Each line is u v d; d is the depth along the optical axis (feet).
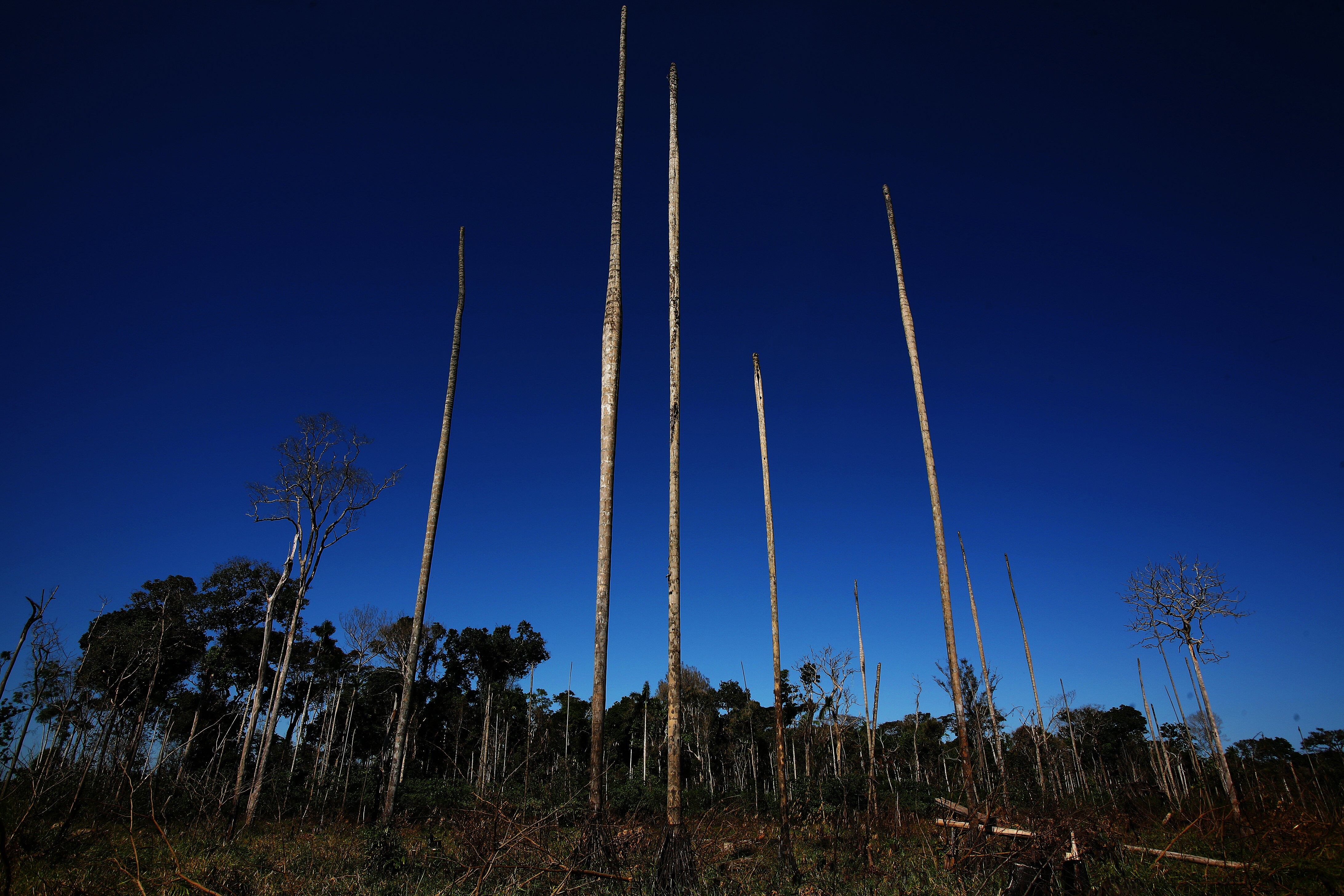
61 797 48.03
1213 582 91.25
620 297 47.75
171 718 57.72
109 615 129.29
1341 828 39.11
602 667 39.09
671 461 42.65
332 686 155.22
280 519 99.04
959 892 31.53
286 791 101.09
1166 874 35.06
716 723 170.30
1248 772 113.19
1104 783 114.93
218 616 143.64
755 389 65.67
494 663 162.40
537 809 40.34
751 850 52.85
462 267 76.69
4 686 26.48
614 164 51.13
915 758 113.80
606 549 41.86
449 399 70.38
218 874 34.63
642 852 37.63
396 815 58.44
